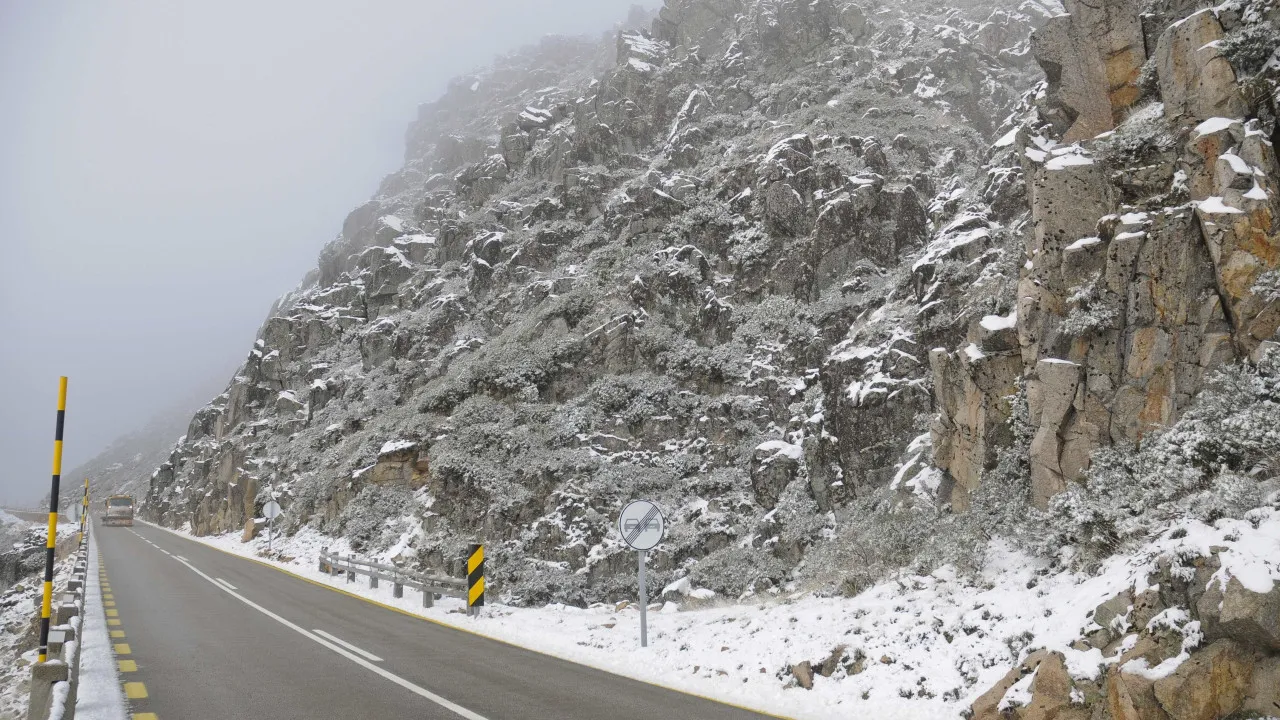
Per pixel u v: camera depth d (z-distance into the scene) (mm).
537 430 27625
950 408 14969
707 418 25609
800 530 19203
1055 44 15555
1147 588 7652
